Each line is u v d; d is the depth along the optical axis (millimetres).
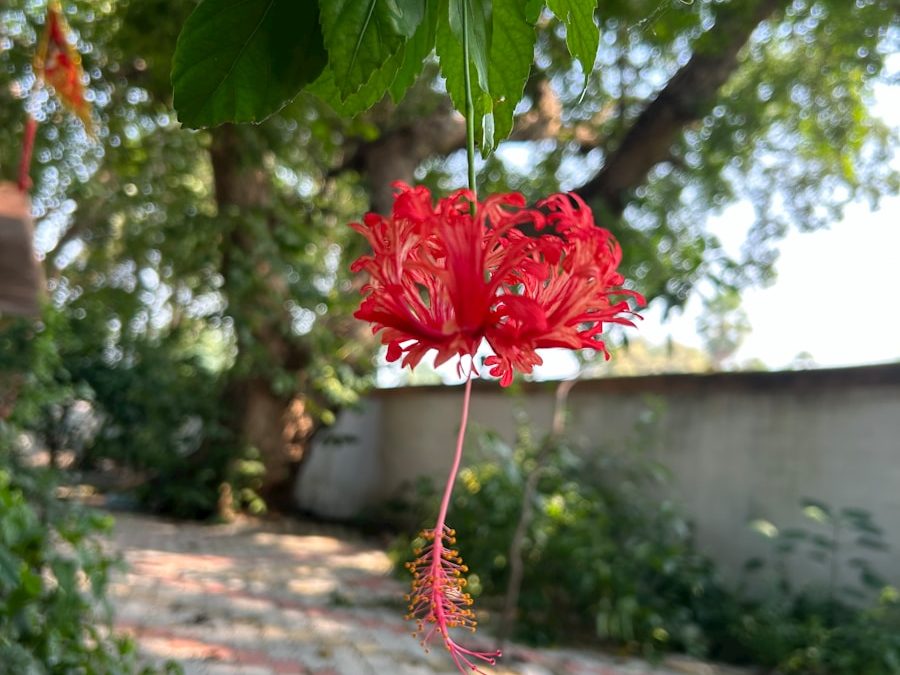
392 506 7988
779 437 5094
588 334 1017
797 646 4094
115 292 10203
